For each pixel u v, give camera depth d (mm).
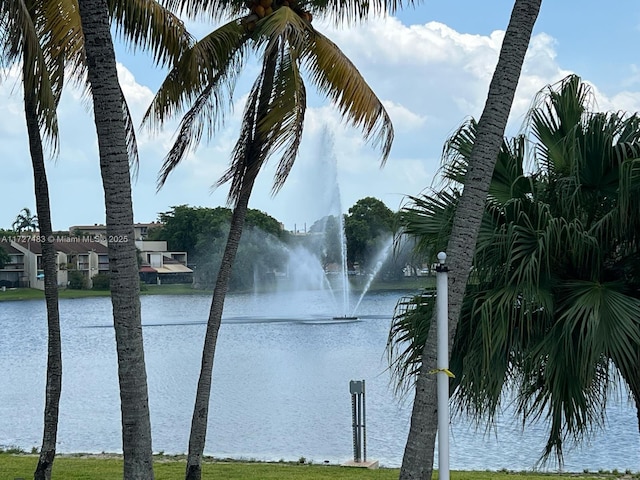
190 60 11984
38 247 131375
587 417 9000
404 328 9602
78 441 21172
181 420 24422
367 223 105375
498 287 8875
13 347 56344
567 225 8828
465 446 19531
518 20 7555
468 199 7508
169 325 68625
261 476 14188
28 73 10375
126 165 7375
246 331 60906
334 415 24656
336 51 11875
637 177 8820
